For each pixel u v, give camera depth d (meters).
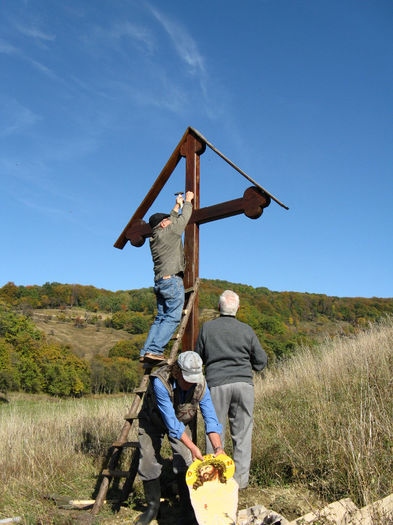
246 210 4.97
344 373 7.88
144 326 115.00
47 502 4.59
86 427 7.73
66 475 5.38
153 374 3.69
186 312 4.75
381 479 3.85
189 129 5.45
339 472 4.17
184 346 4.92
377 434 4.59
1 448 6.76
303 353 10.47
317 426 5.48
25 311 118.69
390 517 3.17
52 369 50.97
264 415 6.81
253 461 4.84
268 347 27.59
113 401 10.31
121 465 5.68
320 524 3.29
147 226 5.81
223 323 4.25
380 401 5.73
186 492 3.73
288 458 4.75
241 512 3.85
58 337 99.06
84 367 53.81
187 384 3.68
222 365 4.13
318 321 99.44
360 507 3.69
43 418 9.23
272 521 3.54
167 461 4.86
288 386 8.48
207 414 3.65
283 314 98.56
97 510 4.06
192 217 5.32
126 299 142.50
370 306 104.75
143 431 3.89
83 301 142.12
